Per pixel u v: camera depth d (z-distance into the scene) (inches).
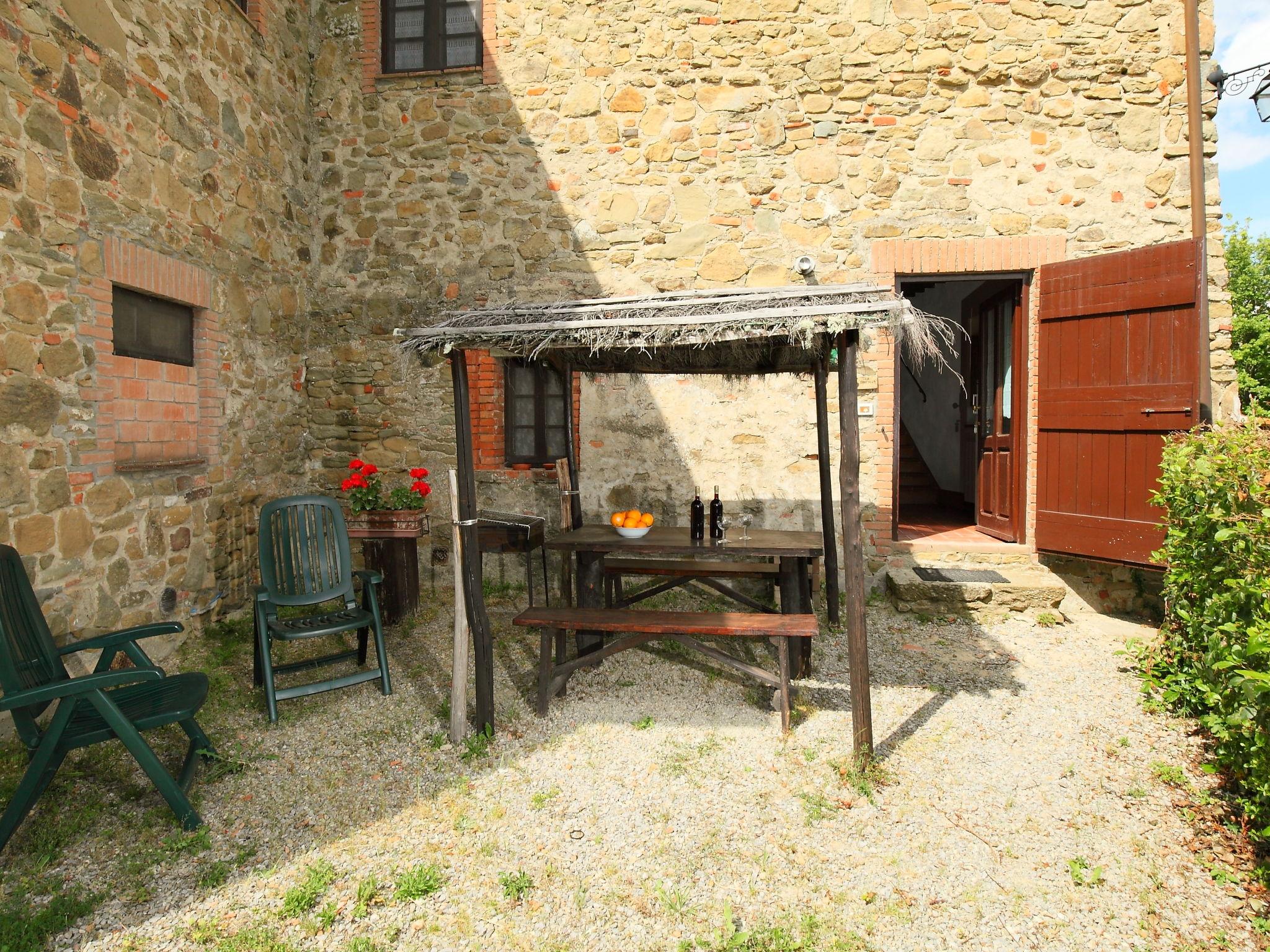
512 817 98.1
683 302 116.2
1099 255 185.8
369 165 221.3
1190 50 182.1
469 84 216.1
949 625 182.7
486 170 216.4
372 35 220.1
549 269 214.5
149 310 154.0
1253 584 96.4
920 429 344.5
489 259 217.0
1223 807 98.3
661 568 165.8
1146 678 138.9
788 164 204.7
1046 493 195.0
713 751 116.4
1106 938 76.1
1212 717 101.5
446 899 82.1
